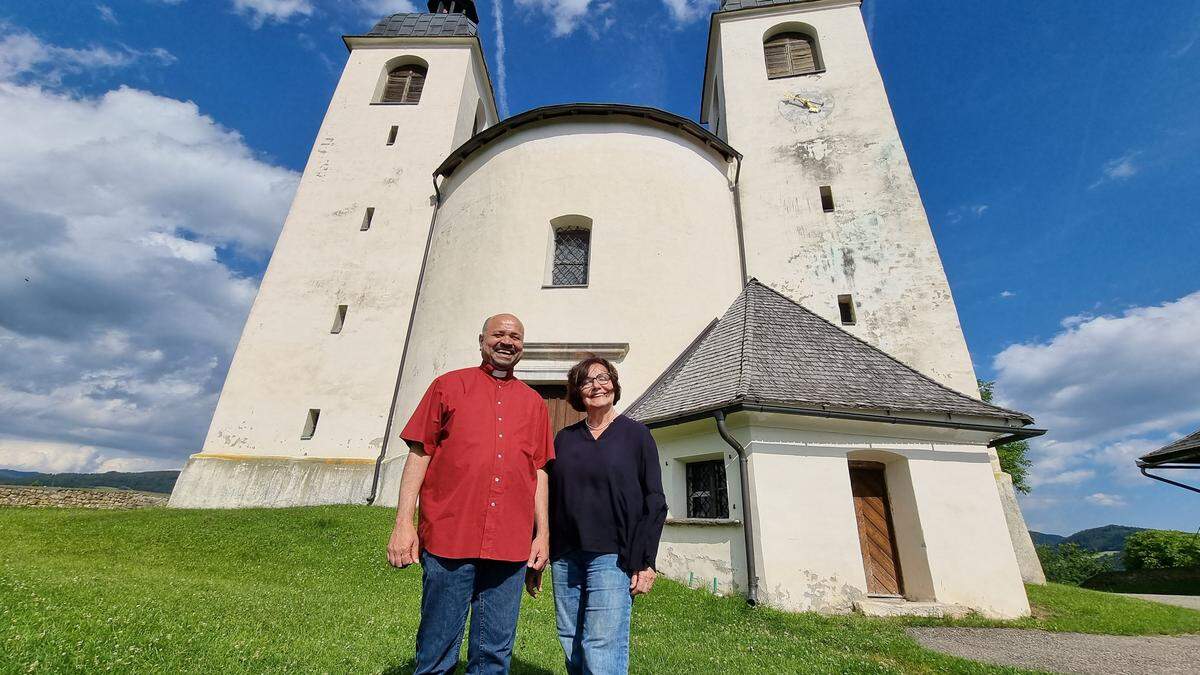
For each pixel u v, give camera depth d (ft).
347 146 58.65
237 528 30.71
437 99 61.93
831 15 60.03
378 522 31.91
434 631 7.75
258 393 46.44
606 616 8.60
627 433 9.88
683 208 41.27
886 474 25.95
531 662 12.59
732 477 24.09
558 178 41.29
